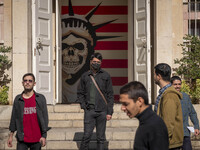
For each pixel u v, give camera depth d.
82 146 5.82
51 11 9.29
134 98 2.46
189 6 9.09
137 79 9.41
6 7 9.03
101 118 5.84
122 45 11.72
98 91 5.84
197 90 8.47
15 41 8.81
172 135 3.55
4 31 9.01
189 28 9.12
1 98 8.65
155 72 3.79
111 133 7.33
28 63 8.86
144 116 2.47
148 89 8.92
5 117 8.39
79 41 11.75
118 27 11.72
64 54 11.73
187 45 8.70
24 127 4.49
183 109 4.78
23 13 8.84
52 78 9.29
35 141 4.49
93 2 11.71
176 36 9.09
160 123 2.45
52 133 7.32
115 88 11.69
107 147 7.10
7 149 7.06
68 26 11.72
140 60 9.27
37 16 8.91
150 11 9.27
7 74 8.95
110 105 5.90
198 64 8.86
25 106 4.50
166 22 8.89
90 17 11.73
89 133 5.80
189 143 4.74
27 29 8.84
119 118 8.22
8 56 8.95
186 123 4.78
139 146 2.46
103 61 11.71
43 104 4.54
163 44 8.87
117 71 11.69
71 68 11.74
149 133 2.42
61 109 8.41
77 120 8.12
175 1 9.08
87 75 5.90
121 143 7.11
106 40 11.73
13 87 8.78
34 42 8.80
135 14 9.42
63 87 11.73
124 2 11.72
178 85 5.05
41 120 4.49
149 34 8.97
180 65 8.98
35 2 8.84
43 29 9.09
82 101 5.90
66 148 7.09
